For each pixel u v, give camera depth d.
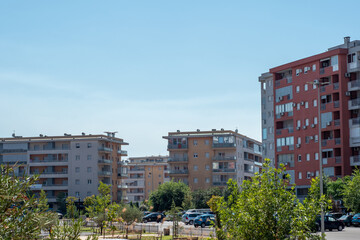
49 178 118.19
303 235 14.30
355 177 63.41
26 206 9.69
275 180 15.11
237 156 119.50
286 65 88.75
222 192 106.69
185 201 100.62
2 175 9.45
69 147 119.00
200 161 119.19
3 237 9.28
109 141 122.69
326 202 14.72
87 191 116.50
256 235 14.45
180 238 41.31
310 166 83.12
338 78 80.31
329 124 80.25
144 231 52.72
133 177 174.12
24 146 120.50
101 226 45.31
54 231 12.62
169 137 120.88
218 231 15.27
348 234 48.84
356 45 81.06
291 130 87.38
